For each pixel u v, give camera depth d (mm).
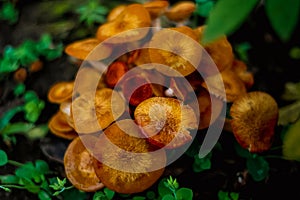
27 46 557
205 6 524
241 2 310
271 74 546
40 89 542
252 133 440
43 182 464
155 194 457
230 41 562
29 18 603
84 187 438
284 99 526
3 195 489
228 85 447
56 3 608
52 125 470
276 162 483
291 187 484
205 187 467
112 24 456
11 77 553
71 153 444
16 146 506
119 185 423
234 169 471
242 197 476
